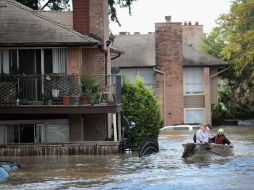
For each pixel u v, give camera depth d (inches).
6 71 1563.7
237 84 3309.5
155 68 2817.4
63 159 1400.1
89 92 1521.9
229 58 3068.4
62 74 1533.0
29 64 1568.7
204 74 2864.2
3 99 1517.0
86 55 1668.3
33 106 1507.1
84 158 1416.1
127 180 1065.5
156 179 1075.9
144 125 1641.2
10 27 1574.8
